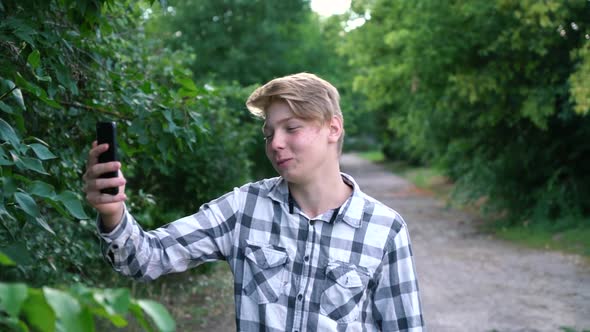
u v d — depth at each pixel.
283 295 1.54
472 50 10.76
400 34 11.41
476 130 13.35
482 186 13.08
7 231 1.63
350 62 15.65
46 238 2.69
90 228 3.25
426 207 16.36
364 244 1.57
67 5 2.23
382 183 24.72
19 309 0.62
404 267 1.59
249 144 8.91
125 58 3.69
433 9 10.71
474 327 5.62
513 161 12.47
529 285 7.36
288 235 1.58
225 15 16.70
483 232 11.86
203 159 6.83
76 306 0.65
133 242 1.42
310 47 19.06
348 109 18.89
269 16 17.06
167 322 0.70
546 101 10.47
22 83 1.72
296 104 1.52
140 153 2.85
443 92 12.12
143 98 2.63
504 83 10.92
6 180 1.48
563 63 10.55
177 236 1.58
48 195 1.47
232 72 16.25
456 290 7.12
